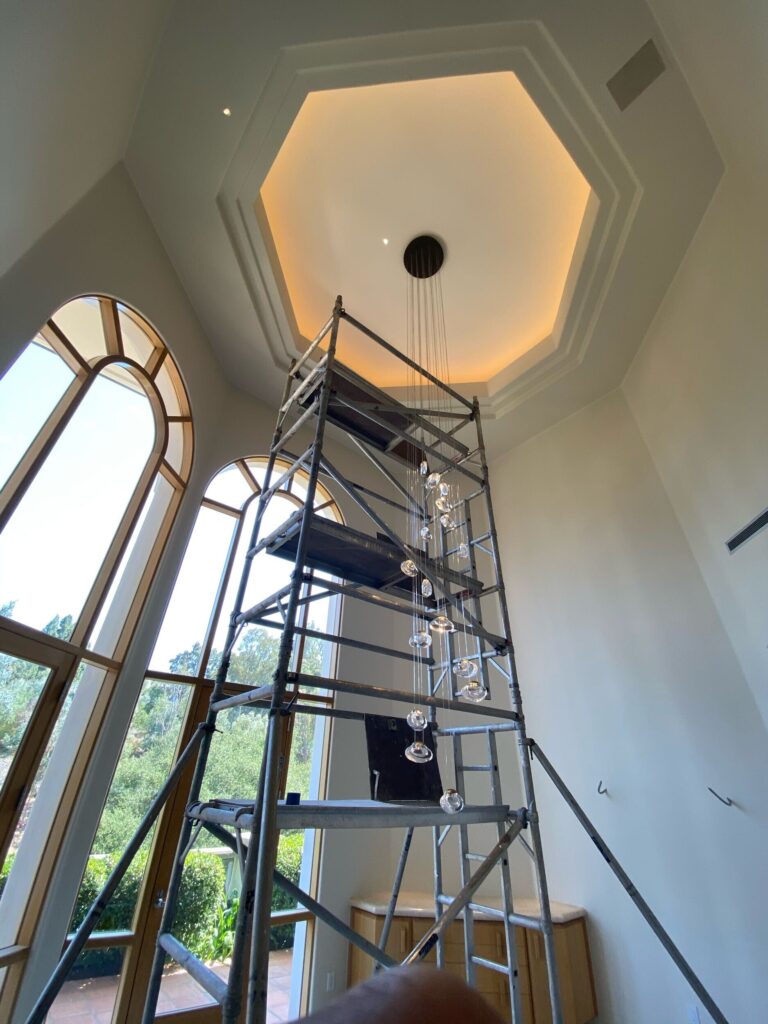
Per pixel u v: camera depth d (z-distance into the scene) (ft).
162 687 11.18
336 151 10.57
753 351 9.04
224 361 14.16
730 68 7.61
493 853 6.32
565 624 13.41
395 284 13.03
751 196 8.76
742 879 8.88
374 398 8.47
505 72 8.96
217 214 10.40
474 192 11.19
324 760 12.66
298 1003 10.27
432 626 7.21
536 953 9.86
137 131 9.27
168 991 9.18
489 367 15.17
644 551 12.33
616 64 8.11
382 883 12.01
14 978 7.61
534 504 15.66
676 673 10.87
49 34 6.13
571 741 12.21
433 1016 1.42
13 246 7.29
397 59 8.14
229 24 7.89
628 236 10.45
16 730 7.96
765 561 9.11
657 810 10.32
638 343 12.96
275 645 13.47
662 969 9.34
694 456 11.09
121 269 9.84
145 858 9.76
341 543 7.21
